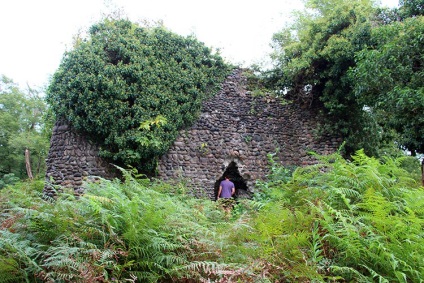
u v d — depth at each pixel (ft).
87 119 28.86
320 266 7.58
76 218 8.41
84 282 6.68
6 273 6.89
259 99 37.09
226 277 7.09
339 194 10.03
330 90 35.14
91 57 29.66
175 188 24.72
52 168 30.55
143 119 29.96
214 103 35.24
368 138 37.27
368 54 27.48
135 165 30.35
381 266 7.55
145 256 8.09
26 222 8.39
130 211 8.59
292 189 11.82
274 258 7.82
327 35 33.63
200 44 35.19
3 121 91.30
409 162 41.83
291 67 34.68
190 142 33.50
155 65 31.81
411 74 26.35
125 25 32.55
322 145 36.17
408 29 26.50
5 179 68.59
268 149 36.29
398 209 9.07
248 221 10.51
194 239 8.58
